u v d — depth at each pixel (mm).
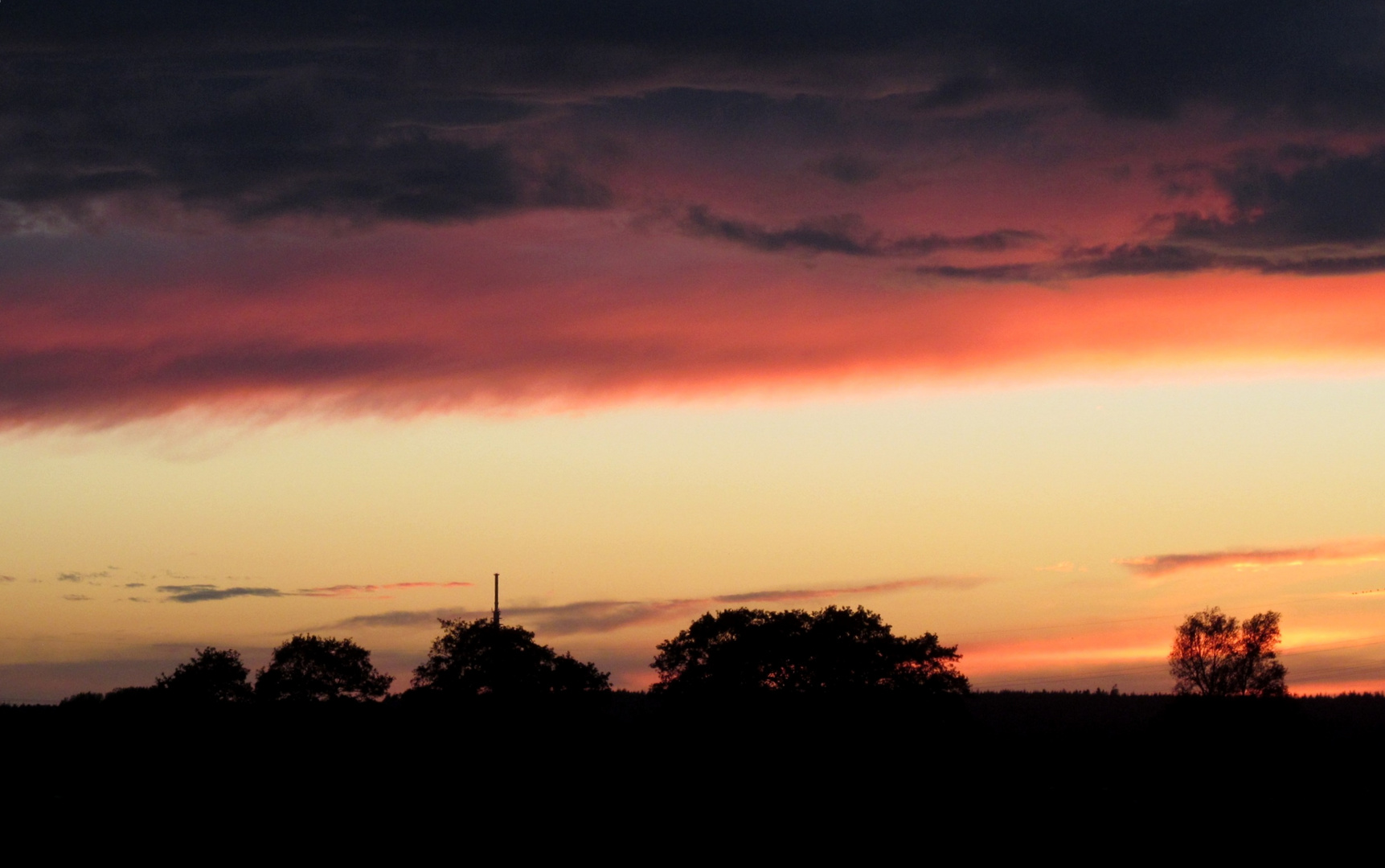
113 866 70625
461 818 82625
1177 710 113438
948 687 97688
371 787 88500
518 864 72938
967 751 98250
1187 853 76812
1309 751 112688
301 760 92312
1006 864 73938
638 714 99688
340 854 74250
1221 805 92062
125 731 95000
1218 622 120312
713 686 95750
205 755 93125
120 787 88812
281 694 98750
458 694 91125
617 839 78812
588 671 93750
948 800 90938
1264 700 113062
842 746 93625
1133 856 76125
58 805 83688
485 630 93250
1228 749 110062
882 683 96812
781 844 78500
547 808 85312
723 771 91875
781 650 96500
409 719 91875
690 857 75125
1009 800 92000
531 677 92062
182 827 79375
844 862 74500
